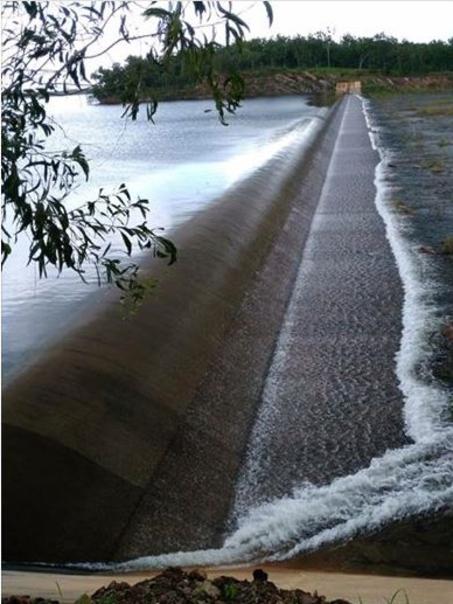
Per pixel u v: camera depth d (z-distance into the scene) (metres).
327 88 76.00
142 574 5.21
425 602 4.20
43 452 5.78
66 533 5.53
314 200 19.78
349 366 8.96
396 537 5.93
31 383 6.45
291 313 11.01
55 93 3.55
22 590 4.28
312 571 5.51
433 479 6.64
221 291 10.26
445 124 36.78
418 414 7.69
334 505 6.38
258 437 7.55
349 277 12.52
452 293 11.26
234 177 20.38
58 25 3.27
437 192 19.16
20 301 10.31
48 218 3.39
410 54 84.44
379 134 34.19
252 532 6.09
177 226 12.63
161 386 7.36
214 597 3.60
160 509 6.06
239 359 8.94
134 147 33.78
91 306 8.51
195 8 3.04
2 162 3.26
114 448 6.24
